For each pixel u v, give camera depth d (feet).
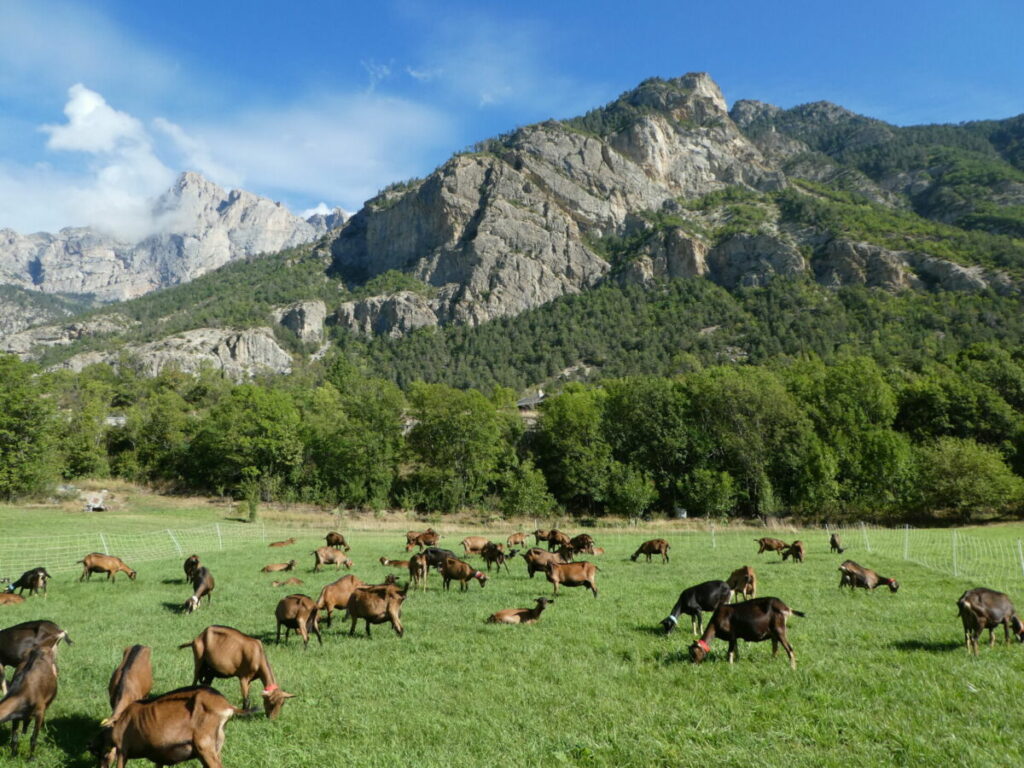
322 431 245.45
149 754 22.79
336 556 86.17
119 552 107.45
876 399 227.40
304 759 25.72
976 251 540.11
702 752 25.80
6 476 183.52
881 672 35.68
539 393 535.19
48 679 26.99
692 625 48.34
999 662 37.04
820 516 189.37
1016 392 236.63
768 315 565.53
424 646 43.98
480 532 159.63
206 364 575.79
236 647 30.99
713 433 226.58
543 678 36.42
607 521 190.29
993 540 120.26
